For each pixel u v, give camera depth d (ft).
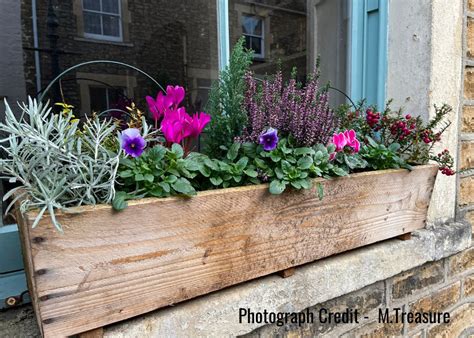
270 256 2.21
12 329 2.06
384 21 3.56
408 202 2.93
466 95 3.65
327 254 2.50
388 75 3.56
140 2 8.76
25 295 2.24
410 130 3.07
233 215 2.00
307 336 2.62
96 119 2.03
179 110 2.21
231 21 5.18
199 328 2.04
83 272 1.57
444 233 3.42
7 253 2.43
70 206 1.63
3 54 4.14
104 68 4.86
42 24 4.82
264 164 2.22
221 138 2.48
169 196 1.79
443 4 3.25
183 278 1.87
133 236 1.68
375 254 2.87
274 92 2.53
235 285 2.25
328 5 4.49
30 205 1.47
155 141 2.32
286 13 5.27
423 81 3.29
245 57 2.54
